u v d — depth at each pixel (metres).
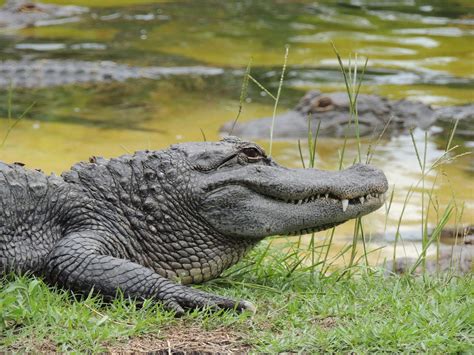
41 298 10.95
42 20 42.69
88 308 11.03
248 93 30.17
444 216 15.52
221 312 11.09
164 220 12.27
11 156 22.42
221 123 26.58
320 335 10.59
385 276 14.16
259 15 44.06
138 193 12.31
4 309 10.57
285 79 31.62
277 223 12.30
